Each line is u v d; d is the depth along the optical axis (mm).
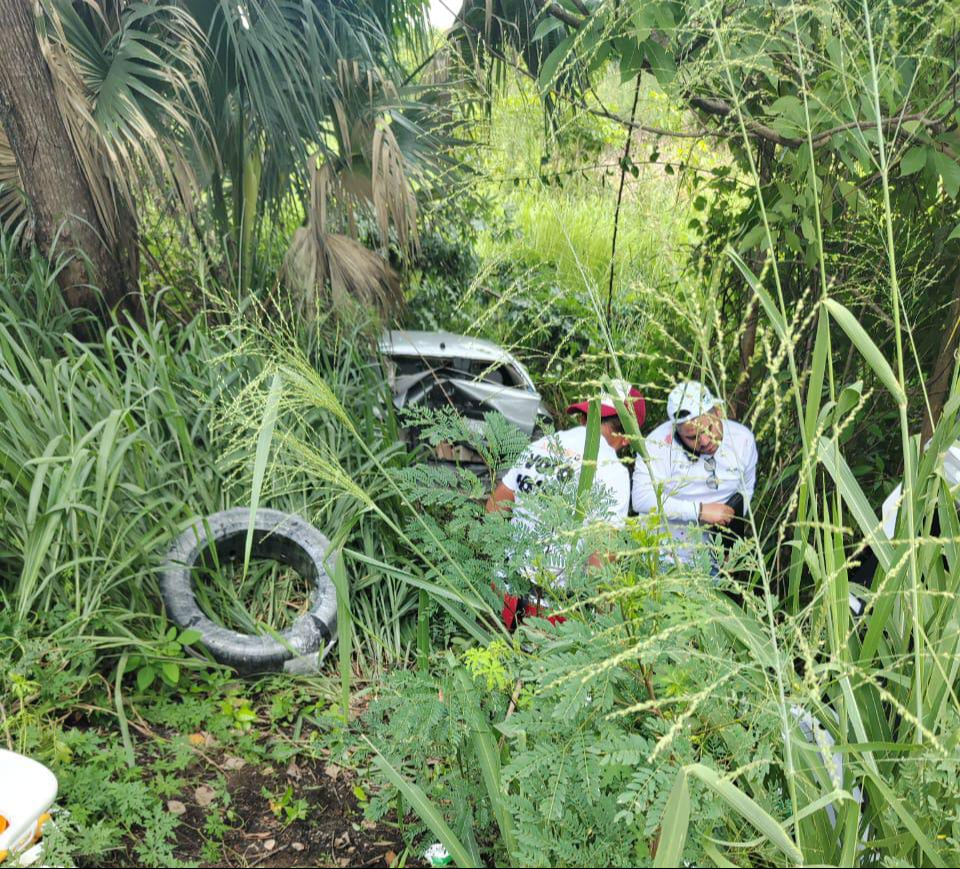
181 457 4043
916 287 4074
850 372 4613
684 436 3223
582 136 4480
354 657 3906
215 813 2844
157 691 3424
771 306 1946
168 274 5664
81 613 3271
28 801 2115
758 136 4031
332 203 5812
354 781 3080
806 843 1824
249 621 3854
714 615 1824
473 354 6051
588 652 1909
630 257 3543
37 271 4457
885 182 1862
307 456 2434
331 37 5332
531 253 6430
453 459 4492
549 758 1831
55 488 3277
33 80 4457
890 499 2605
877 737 1963
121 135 4789
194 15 5094
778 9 2934
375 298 5516
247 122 5469
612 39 3379
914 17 3312
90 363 4008
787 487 4105
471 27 4789
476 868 2016
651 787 1661
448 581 2426
